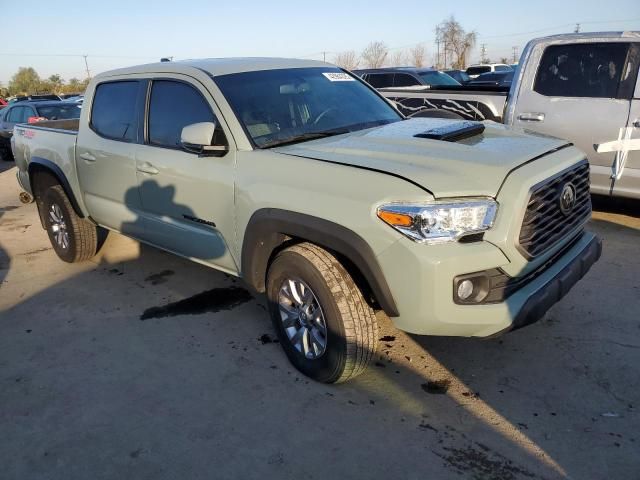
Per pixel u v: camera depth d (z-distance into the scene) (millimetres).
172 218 4082
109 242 6219
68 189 5129
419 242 2623
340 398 3143
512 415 2928
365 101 4312
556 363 3381
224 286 4789
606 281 4480
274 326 3484
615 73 5562
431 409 3010
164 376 3453
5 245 6465
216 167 3572
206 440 2855
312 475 2578
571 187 3129
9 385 3439
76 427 3012
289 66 4281
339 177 2918
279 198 3107
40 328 4191
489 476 2520
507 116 6309
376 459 2656
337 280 2986
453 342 3676
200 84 3799
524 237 2758
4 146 14266
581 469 2537
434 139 3221
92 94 4891
